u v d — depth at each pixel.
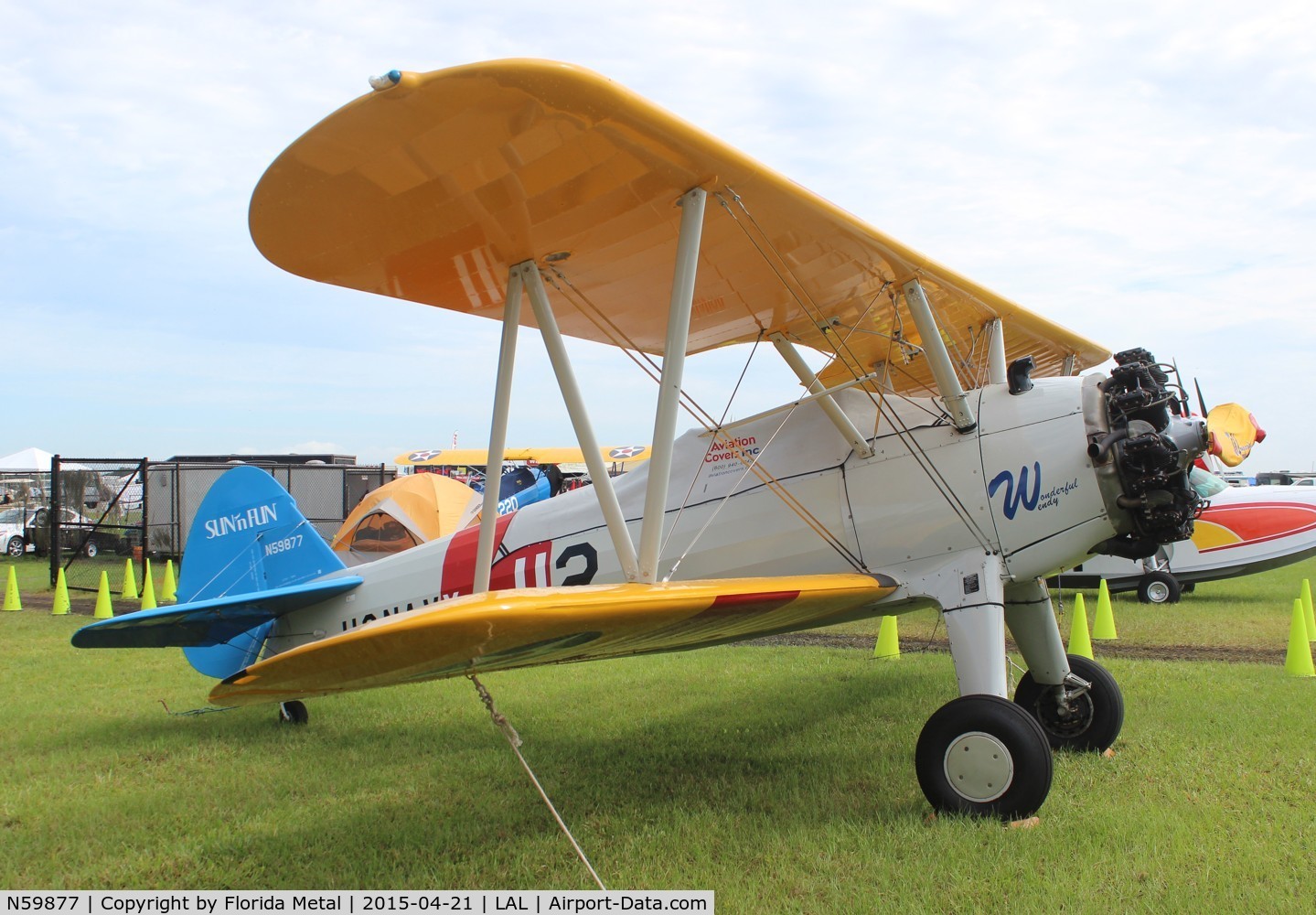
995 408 4.46
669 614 3.28
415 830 3.85
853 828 3.65
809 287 4.65
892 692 6.49
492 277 4.38
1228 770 4.34
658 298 4.82
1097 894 2.97
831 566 4.64
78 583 15.26
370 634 2.65
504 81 2.75
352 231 3.68
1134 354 4.29
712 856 3.47
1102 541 4.30
